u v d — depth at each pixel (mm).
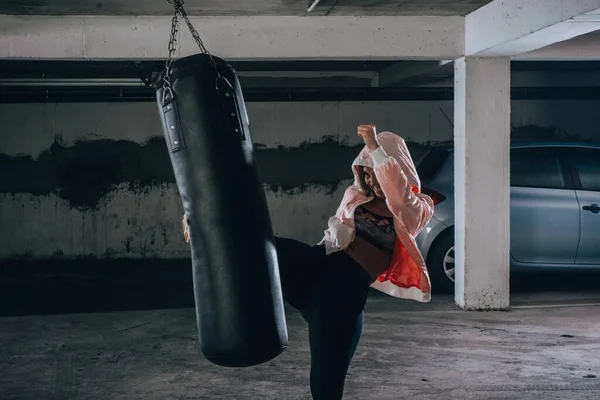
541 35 5504
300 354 5340
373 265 3285
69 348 5574
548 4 5102
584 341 5645
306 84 10805
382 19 6684
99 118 9945
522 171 7449
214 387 4586
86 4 5984
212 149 3258
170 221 10125
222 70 3402
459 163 6895
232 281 3166
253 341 3158
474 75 6734
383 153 3135
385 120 10453
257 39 6621
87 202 9984
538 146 7562
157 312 6930
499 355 5258
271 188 10344
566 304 7051
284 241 3525
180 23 6527
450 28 6715
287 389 4531
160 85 3404
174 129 3322
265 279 3213
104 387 4602
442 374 4805
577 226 7363
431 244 7441
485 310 6793
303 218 10406
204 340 3242
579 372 4844
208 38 6574
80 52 6465
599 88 10383
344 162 10406
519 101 10625
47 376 4848
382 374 4809
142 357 5301
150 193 10078
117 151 10008
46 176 9906
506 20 5809
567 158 7543
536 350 5391
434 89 10133
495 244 6797
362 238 3309
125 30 6492
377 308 6922
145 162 10055
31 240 9922
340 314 3180
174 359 5242
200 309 3248
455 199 7012
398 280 3479
